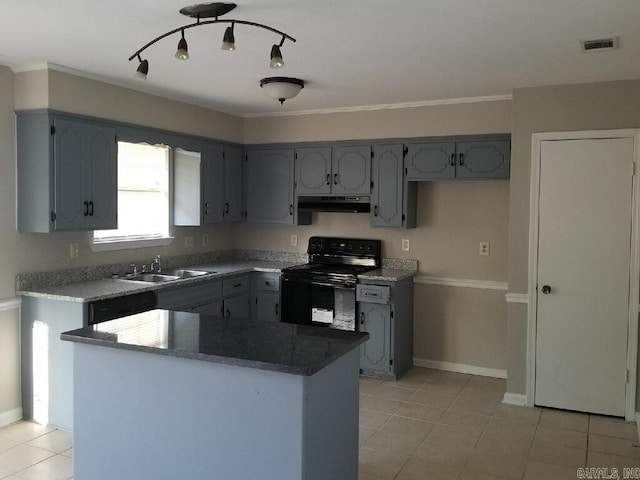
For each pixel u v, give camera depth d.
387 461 3.29
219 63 3.62
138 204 4.82
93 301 3.62
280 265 5.46
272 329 2.64
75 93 3.87
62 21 2.82
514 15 2.68
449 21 2.77
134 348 2.32
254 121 5.62
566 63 3.51
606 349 4.01
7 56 3.49
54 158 3.71
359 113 5.11
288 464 2.15
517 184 4.19
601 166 3.95
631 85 3.86
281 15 2.70
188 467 2.33
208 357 2.19
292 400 2.12
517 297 4.21
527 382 4.23
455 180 4.81
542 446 3.52
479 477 3.11
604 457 3.37
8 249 3.76
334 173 5.21
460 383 4.73
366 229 5.38
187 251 5.32
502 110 4.57
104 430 2.51
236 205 5.58
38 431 3.69
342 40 3.08
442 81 4.05
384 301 4.73
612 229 3.95
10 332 3.80
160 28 2.92
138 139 4.38
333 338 2.47
